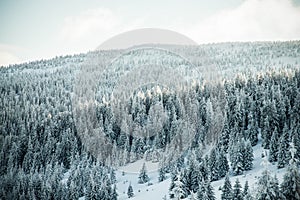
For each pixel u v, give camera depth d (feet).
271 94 321.73
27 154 336.08
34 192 255.91
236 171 221.46
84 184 260.62
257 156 247.50
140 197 215.72
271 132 261.24
